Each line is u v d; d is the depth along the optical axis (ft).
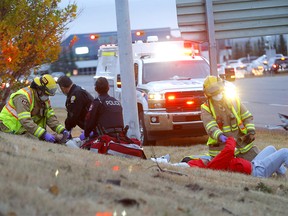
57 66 292.81
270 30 83.15
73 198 23.21
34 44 72.79
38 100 47.91
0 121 47.70
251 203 31.22
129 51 64.39
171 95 73.46
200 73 81.00
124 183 28.71
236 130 45.68
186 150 67.62
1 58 68.23
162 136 74.90
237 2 82.12
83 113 50.93
